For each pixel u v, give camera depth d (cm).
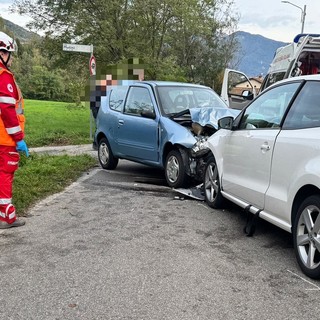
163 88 809
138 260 420
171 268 402
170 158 727
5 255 431
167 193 700
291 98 446
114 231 505
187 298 346
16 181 700
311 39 1032
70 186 741
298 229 398
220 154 582
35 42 2009
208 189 623
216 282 375
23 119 532
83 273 390
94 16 1786
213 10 2150
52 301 340
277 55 1263
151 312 324
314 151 376
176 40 2119
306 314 323
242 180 509
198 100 820
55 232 500
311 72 1142
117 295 350
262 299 345
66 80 2067
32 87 6531
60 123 2250
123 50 1769
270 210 445
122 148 852
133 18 1756
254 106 522
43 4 1883
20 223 521
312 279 382
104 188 730
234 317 318
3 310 326
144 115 777
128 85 883
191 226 529
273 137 444
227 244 469
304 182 380
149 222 542
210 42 2992
